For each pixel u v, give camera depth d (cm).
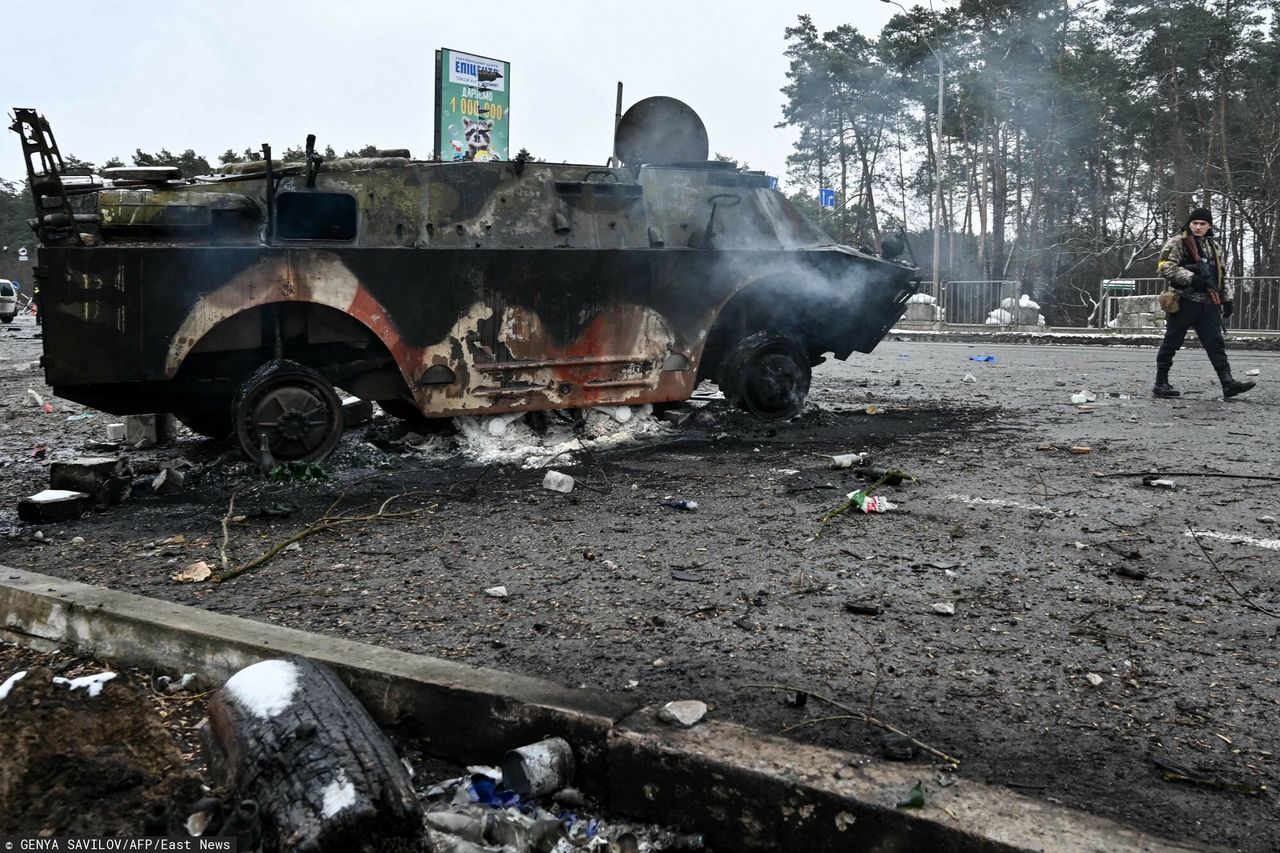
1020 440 832
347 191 721
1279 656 361
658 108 897
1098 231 4447
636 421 857
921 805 238
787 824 249
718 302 851
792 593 438
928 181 4919
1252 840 241
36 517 598
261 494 666
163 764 274
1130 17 4012
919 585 448
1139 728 304
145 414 801
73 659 373
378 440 827
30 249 7381
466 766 299
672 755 265
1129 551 495
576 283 789
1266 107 4134
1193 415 962
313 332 734
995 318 2977
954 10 4053
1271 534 521
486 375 766
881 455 770
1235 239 4444
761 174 890
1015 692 331
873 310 941
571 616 409
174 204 670
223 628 353
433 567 486
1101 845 223
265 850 236
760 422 916
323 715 266
